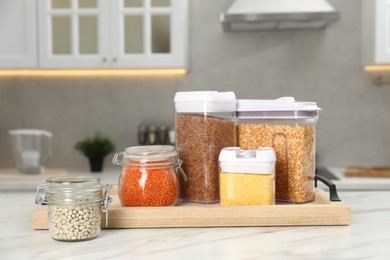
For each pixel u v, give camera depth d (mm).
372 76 3205
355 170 2822
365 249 924
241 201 1196
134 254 901
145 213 1135
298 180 1279
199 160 1306
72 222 991
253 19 2766
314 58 3227
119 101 3301
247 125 1354
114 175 2848
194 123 1308
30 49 2898
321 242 980
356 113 3221
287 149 1296
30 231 1103
